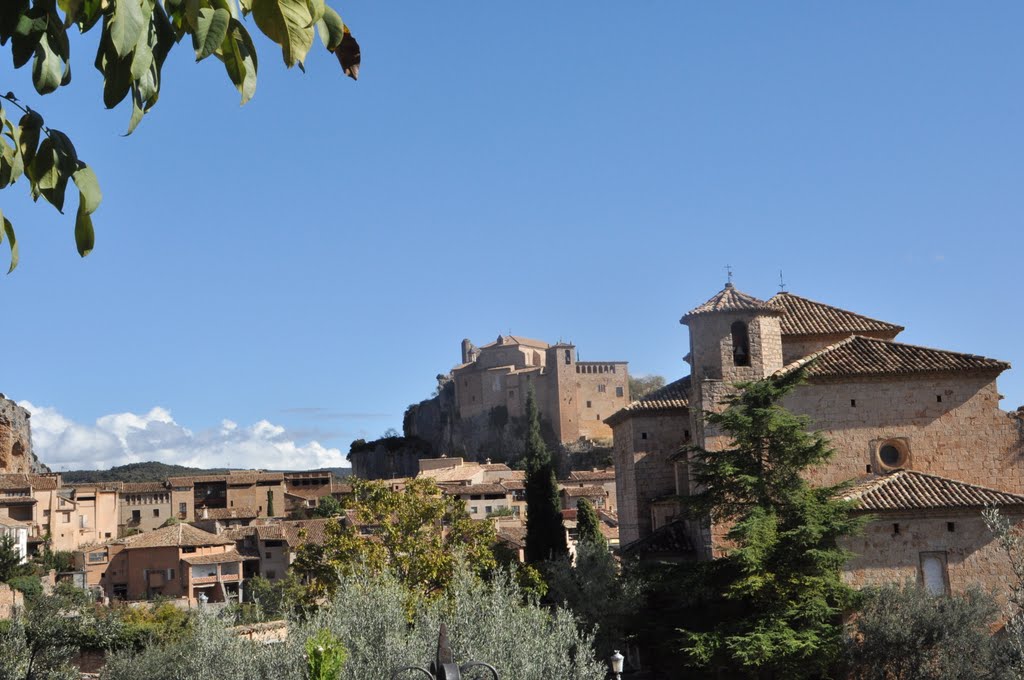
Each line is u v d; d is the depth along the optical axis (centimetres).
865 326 4788
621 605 4356
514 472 14638
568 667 2833
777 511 3638
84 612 4703
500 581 3291
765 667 3403
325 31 597
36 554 9575
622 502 5247
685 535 4644
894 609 3450
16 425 12306
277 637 3525
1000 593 3734
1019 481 4203
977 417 4241
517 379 19200
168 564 9431
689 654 3503
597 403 18788
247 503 14150
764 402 3722
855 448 4222
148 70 566
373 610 2889
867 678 3375
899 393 4253
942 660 3269
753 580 3381
